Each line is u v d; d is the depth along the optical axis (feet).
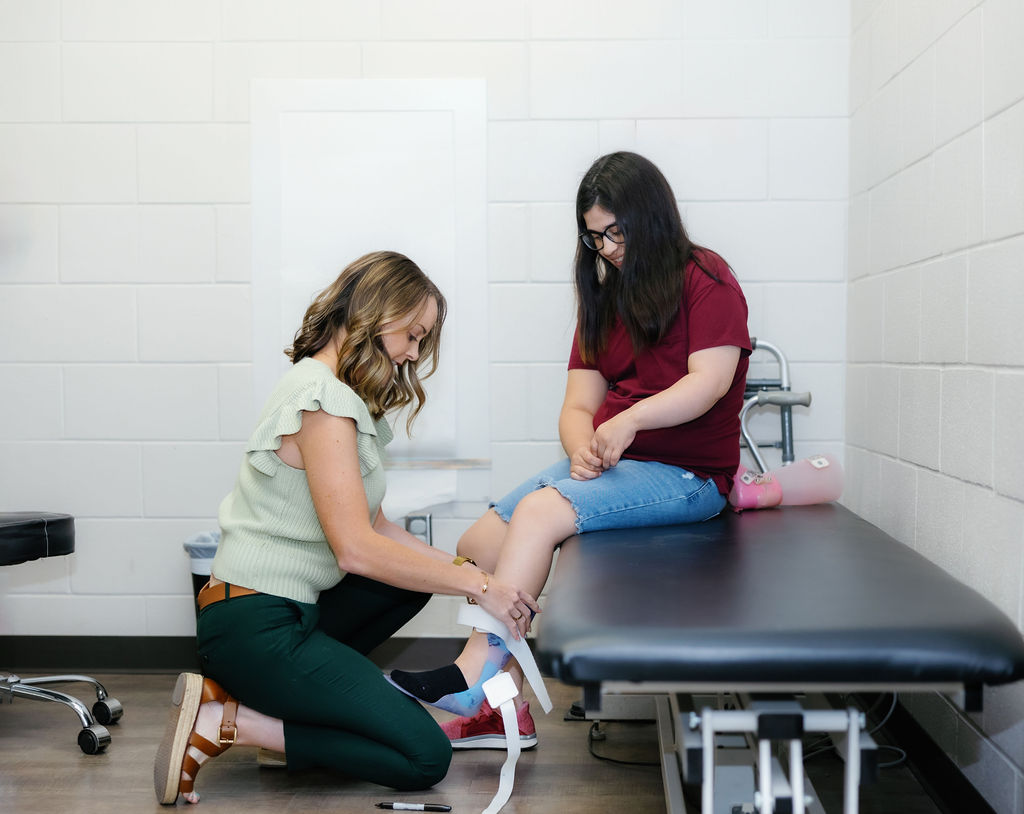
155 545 10.03
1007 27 5.66
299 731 6.68
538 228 9.70
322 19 9.66
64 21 9.73
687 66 9.55
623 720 8.27
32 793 6.88
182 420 9.95
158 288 9.87
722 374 6.79
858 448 9.12
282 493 6.49
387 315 6.43
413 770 6.63
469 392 9.82
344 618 7.29
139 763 7.46
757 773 4.89
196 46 9.71
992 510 5.90
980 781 6.07
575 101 9.61
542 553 6.45
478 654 6.81
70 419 9.99
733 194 9.60
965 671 3.86
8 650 10.14
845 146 9.52
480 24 9.62
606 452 6.61
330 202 9.75
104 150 9.80
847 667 3.89
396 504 9.53
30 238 9.88
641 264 6.96
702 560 5.45
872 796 6.78
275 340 9.83
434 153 9.70
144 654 10.09
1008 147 5.65
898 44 7.85
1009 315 5.63
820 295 9.61
